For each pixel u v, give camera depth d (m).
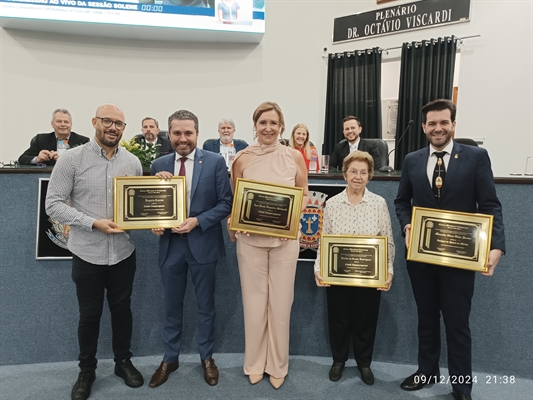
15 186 1.93
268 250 1.72
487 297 1.94
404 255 2.03
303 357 2.10
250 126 4.84
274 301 1.73
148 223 1.63
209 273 1.76
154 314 2.10
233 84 4.79
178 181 1.67
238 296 2.13
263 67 4.77
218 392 1.73
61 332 2.02
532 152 3.83
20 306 1.97
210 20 4.27
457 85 4.39
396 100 4.68
